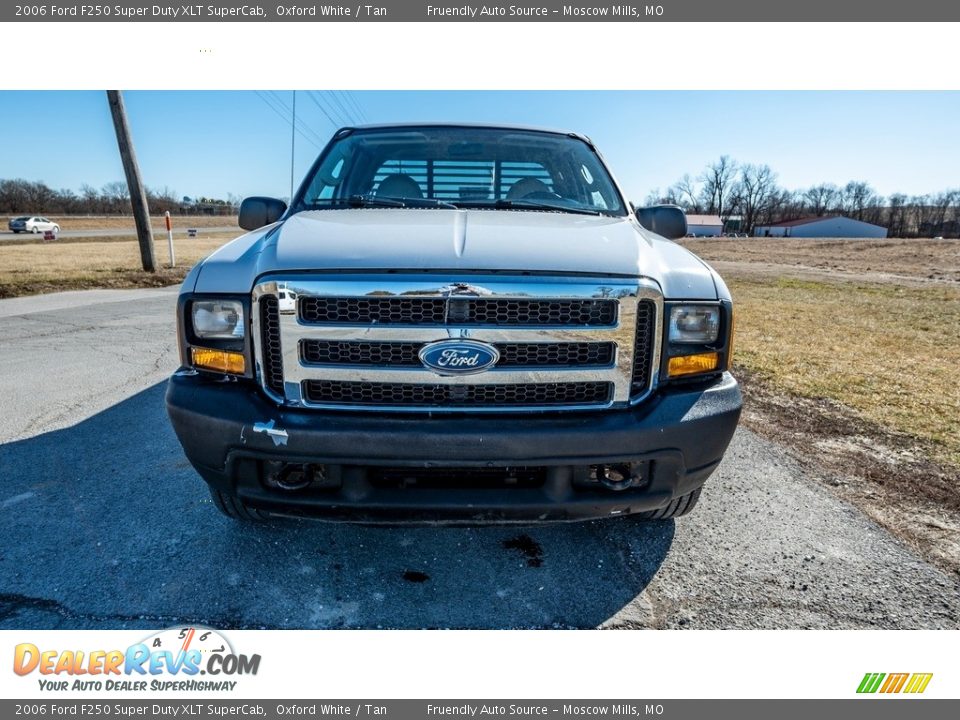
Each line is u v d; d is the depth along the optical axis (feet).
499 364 5.80
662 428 5.86
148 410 12.16
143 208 39.47
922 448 10.64
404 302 5.65
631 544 7.53
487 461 5.68
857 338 21.15
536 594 6.59
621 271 5.91
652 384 6.12
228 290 6.00
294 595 6.50
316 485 5.95
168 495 8.59
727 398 6.25
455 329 5.70
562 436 5.69
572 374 5.87
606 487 6.03
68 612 6.17
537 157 9.70
